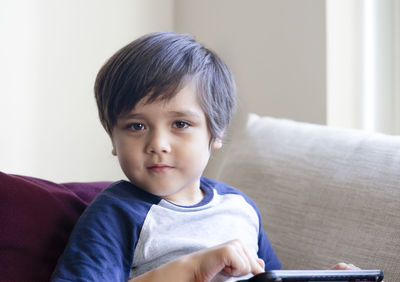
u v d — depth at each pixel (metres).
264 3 2.23
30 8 2.16
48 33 2.21
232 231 1.06
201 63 1.01
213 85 1.02
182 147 0.97
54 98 2.25
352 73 2.06
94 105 2.35
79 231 0.93
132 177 0.98
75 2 2.28
